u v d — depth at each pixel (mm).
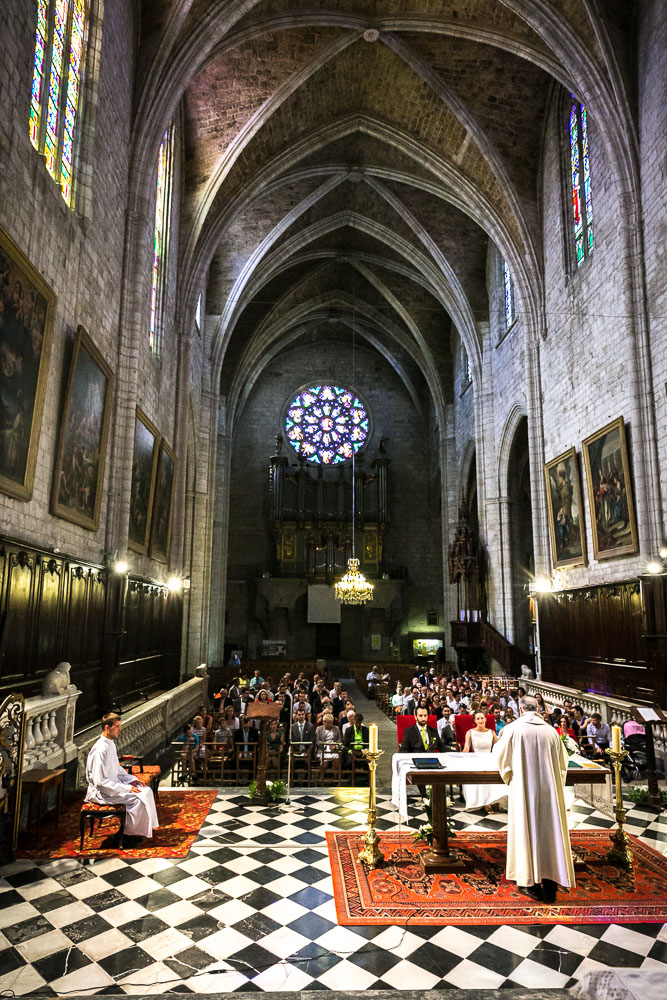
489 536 24969
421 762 6824
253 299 31219
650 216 13562
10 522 7969
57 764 8297
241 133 19000
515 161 19766
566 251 17828
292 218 25047
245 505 36406
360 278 32344
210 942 4930
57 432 9586
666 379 12953
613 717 13531
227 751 10656
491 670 24594
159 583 16703
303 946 4887
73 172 10586
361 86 20406
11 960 4629
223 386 32469
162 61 13664
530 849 5664
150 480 15000
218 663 31266
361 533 35938
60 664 9070
